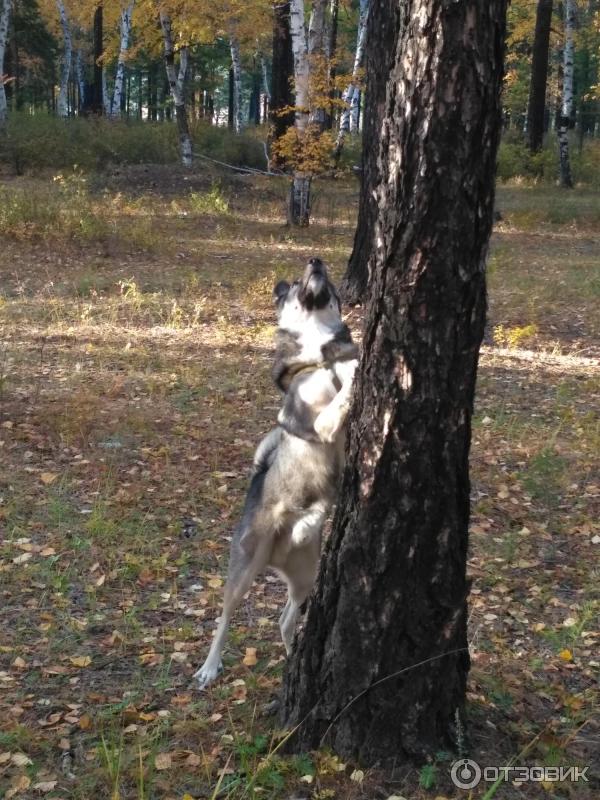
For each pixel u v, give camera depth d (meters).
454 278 4.33
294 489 5.04
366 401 4.46
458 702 4.67
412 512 4.46
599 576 6.07
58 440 7.42
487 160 4.29
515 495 6.93
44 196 18.25
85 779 4.61
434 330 4.36
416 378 4.39
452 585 4.54
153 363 9.38
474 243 4.33
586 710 5.02
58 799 4.54
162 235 16.23
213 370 9.26
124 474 7.02
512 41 34.91
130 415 7.80
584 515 6.69
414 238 4.30
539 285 13.74
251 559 5.12
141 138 27.89
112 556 6.06
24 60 45.28
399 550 4.48
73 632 5.48
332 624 4.59
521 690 5.11
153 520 6.48
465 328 4.38
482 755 4.68
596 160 32.03
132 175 23.89
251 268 14.34
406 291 4.34
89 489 6.80
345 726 4.60
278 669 5.25
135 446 7.40
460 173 4.26
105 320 11.05
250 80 65.56
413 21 4.22
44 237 15.13
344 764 4.57
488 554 6.26
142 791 4.41
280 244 16.69
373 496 4.46
